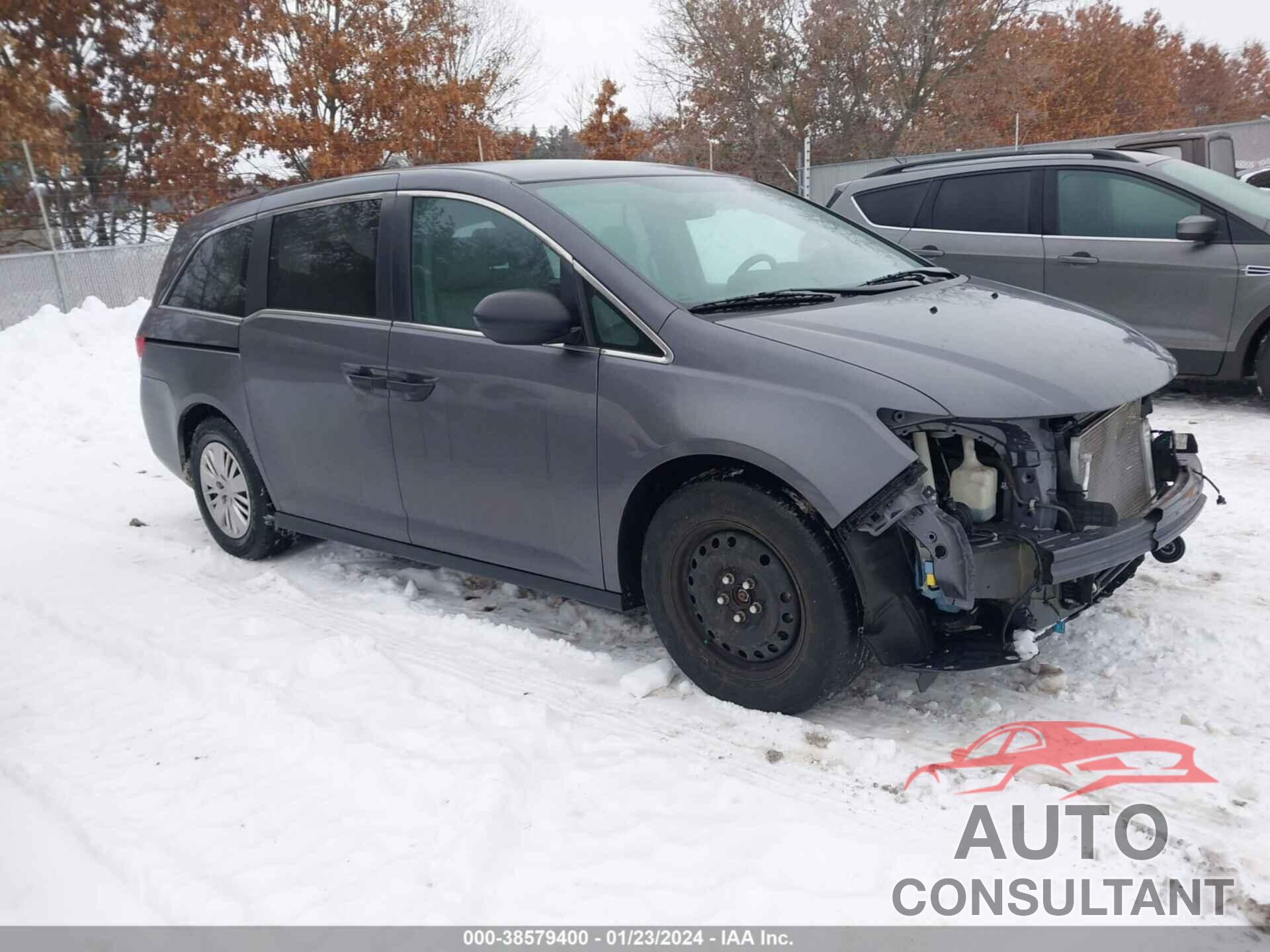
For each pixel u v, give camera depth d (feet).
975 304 12.25
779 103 97.14
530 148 97.25
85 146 67.15
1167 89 157.99
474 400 12.69
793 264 13.19
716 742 10.73
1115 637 12.62
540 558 12.67
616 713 11.48
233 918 8.26
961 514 9.95
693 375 10.84
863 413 9.84
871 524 9.78
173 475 23.70
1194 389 25.58
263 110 78.74
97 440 27.43
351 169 80.12
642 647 13.34
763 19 94.99
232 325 16.17
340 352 14.28
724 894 8.32
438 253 13.34
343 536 15.33
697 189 14.24
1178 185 22.93
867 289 12.57
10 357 34.22
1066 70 139.44
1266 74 190.60
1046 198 24.58
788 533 10.30
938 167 26.40
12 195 56.29
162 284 18.11
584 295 11.78
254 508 16.75
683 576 11.46
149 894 8.66
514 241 12.53
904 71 96.02
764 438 10.21
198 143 72.54
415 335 13.39
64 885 8.92
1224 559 14.90
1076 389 10.08
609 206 12.88
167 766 10.73
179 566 17.38
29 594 16.22
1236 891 8.13
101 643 14.14
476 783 9.89
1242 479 18.34
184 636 14.10
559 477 12.06
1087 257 23.77
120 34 70.38
